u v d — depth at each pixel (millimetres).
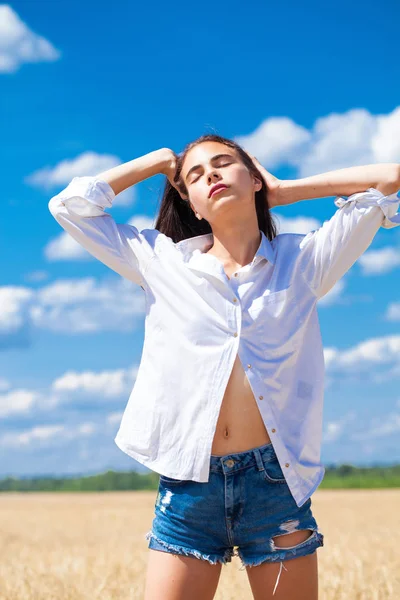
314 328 3979
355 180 4105
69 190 4176
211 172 4008
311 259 3988
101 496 49969
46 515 24625
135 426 3840
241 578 7746
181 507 3725
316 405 3842
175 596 3688
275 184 4297
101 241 4152
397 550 10609
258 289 3877
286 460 3678
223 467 3682
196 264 3879
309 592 3699
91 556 10367
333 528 16000
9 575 8406
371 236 3980
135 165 4309
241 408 3732
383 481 59812
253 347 3771
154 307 3971
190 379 3752
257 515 3680
